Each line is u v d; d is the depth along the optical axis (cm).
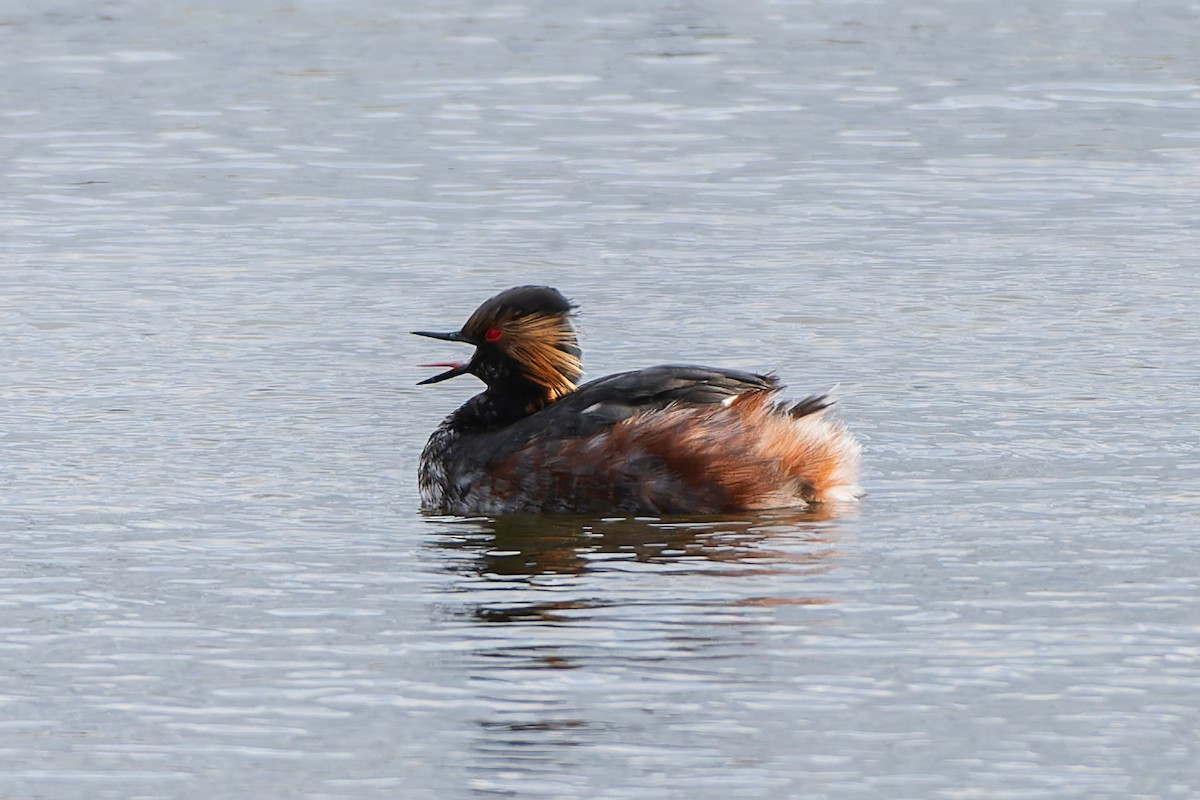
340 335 1870
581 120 3039
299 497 1364
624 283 2080
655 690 984
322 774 900
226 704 979
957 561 1188
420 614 1104
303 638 1067
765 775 891
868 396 1617
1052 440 1472
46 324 1902
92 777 899
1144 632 1059
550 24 3856
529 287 1418
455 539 1264
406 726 948
